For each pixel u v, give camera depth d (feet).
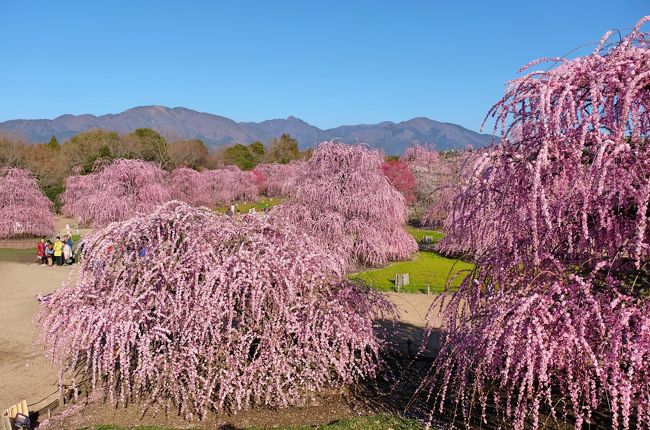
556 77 14.67
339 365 22.77
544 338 15.30
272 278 22.61
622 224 16.58
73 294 23.02
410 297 45.98
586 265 17.02
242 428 20.98
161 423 21.71
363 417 21.16
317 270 23.81
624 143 13.98
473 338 17.08
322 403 23.32
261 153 249.55
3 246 82.99
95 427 21.24
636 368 14.90
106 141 168.25
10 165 120.88
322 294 24.14
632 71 13.80
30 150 147.74
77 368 28.96
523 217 16.53
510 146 16.53
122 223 24.70
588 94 15.38
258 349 22.99
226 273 21.95
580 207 15.72
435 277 54.54
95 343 21.59
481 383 18.70
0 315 41.98
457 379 22.36
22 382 27.81
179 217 24.62
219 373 22.08
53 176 141.08
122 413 22.79
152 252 23.39
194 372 21.49
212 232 24.09
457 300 20.20
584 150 15.79
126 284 23.17
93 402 24.14
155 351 22.82
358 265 58.08
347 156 56.44
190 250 22.81
